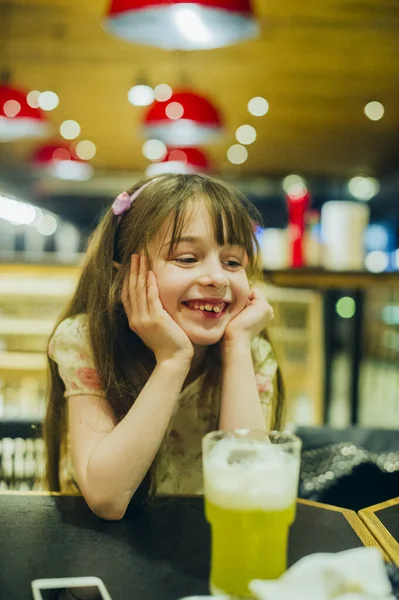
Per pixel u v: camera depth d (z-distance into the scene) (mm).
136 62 6531
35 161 7504
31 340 3283
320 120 8312
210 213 1269
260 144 9461
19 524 1055
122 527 1060
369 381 6488
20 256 3432
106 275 1420
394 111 7906
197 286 1261
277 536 826
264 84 7094
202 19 2619
